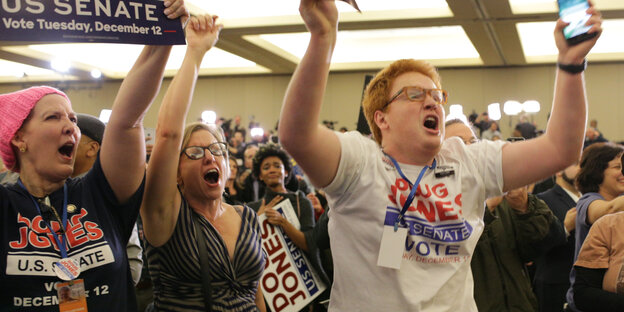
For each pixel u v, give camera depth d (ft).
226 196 8.73
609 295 8.32
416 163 5.73
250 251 7.69
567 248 11.74
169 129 6.68
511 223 10.36
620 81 55.47
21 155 6.08
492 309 10.02
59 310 5.58
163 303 7.27
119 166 6.12
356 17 39.88
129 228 6.42
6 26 4.93
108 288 5.88
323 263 13.20
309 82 4.85
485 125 51.78
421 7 39.06
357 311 5.56
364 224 5.55
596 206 9.64
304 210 13.39
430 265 5.50
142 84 5.75
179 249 7.15
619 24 51.57
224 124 59.00
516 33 42.96
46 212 5.89
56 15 5.04
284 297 12.20
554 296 11.76
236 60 61.16
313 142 5.16
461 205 5.70
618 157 10.32
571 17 5.24
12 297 5.51
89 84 65.10
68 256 5.77
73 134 6.19
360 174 5.53
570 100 5.42
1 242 5.62
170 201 6.97
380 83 5.90
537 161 5.67
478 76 58.29
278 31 41.75
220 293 7.27
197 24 6.88
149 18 5.33
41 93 6.11
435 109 5.62
